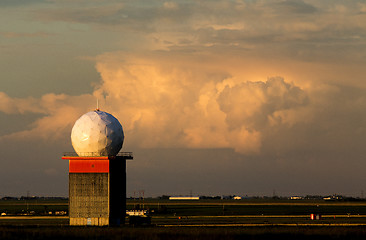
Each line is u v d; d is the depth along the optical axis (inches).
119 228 3543.3
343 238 2955.2
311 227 3772.1
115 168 3858.3
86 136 3816.4
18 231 3245.6
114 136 3875.5
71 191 3786.9
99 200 3754.9
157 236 2955.2
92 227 3646.7
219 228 3649.1
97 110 4020.7
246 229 3476.9
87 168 3779.5
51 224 4247.0
